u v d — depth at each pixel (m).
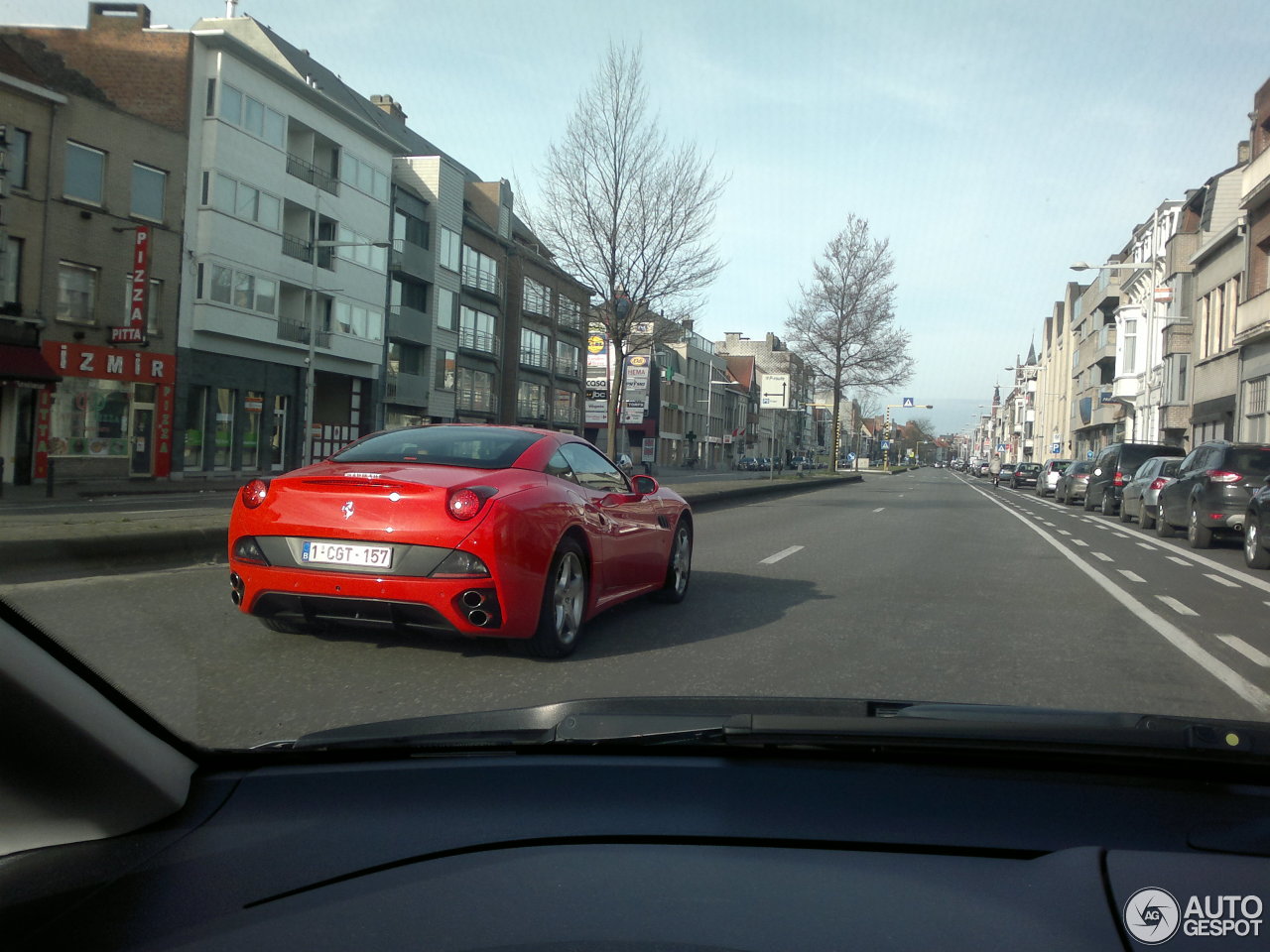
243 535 5.13
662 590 7.67
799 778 2.16
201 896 1.78
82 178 26.19
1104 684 5.29
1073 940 1.60
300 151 34.53
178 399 29.08
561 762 2.30
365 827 2.02
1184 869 1.77
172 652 5.26
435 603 4.80
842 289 48.75
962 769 2.21
